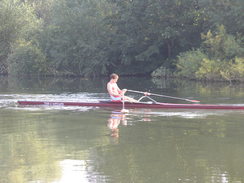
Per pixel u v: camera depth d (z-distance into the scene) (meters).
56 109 13.95
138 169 6.86
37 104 15.26
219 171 6.74
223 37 31.16
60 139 9.04
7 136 9.41
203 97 17.45
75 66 43.19
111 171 6.78
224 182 6.23
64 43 42.06
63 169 6.90
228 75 27.73
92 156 7.64
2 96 18.56
